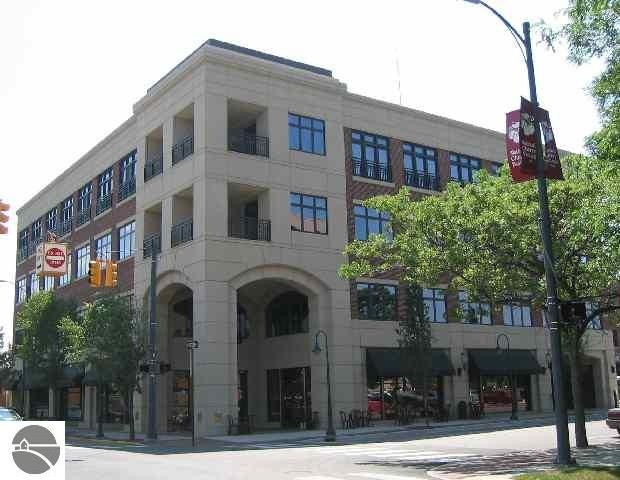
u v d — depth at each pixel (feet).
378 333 123.85
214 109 112.47
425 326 118.42
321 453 72.33
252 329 133.59
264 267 112.88
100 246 149.38
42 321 140.05
